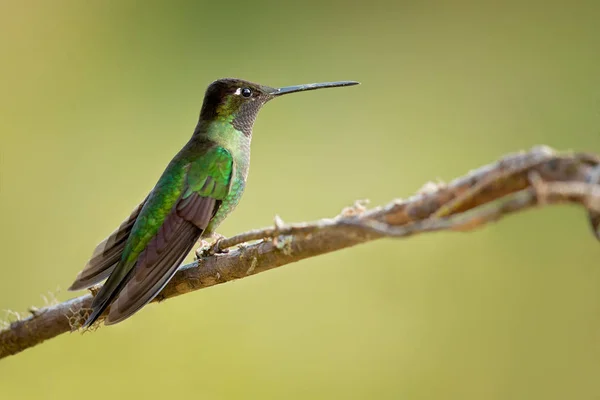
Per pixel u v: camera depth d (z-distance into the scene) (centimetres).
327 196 1197
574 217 992
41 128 1267
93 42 1347
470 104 1277
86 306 554
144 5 1376
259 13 1393
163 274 545
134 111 1308
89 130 1275
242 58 1364
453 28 1373
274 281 1027
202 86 1341
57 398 952
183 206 602
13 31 1320
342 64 1355
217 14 1388
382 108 1307
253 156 1238
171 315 999
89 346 972
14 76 1299
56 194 1200
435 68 1336
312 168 1237
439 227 347
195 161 627
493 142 1215
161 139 1290
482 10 1372
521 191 353
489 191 360
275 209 1181
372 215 397
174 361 982
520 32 1332
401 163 1232
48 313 557
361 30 1390
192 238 595
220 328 997
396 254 1030
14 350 568
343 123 1277
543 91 1237
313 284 1027
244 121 680
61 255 1131
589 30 1295
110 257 615
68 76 1320
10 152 1238
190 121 1308
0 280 1083
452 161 1204
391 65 1352
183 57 1354
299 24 1393
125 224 621
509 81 1273
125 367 968
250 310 1012
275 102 1294
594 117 1183
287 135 1259
